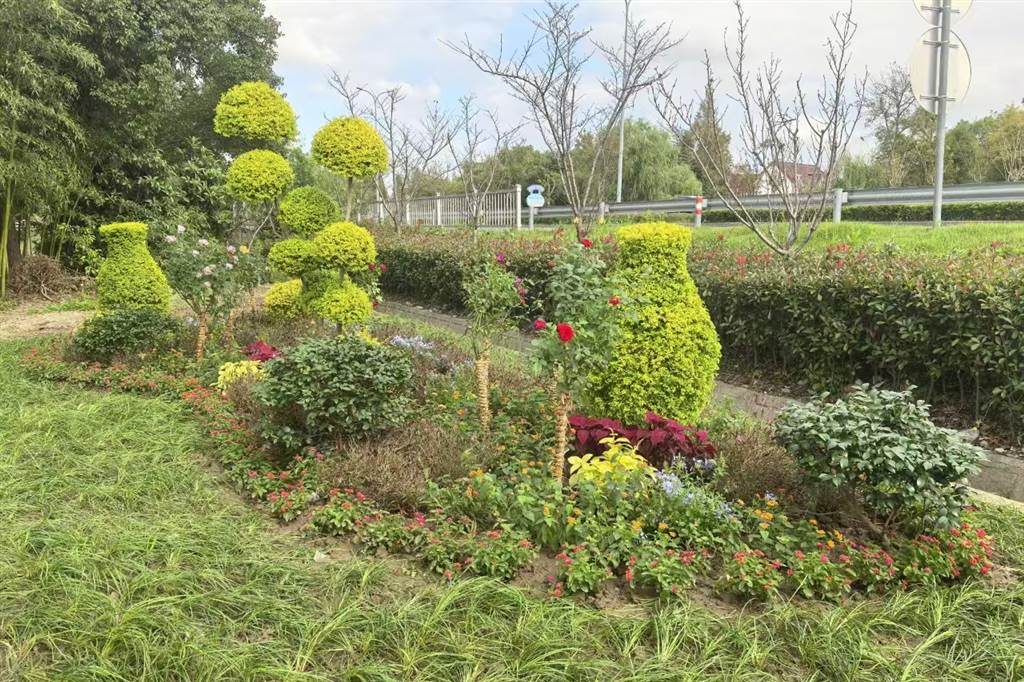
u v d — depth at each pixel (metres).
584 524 3.28
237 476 4.10
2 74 10.75
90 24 12.85
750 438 4.15
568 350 3.75
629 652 2.55
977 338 4.57
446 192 21.25
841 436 3.27
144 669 2.29
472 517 3.51
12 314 11.11
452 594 2.78
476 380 5.42
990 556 3.25
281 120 8.08
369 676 2.35
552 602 2.84
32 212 12.42
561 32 7.98
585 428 4.21
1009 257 5.41
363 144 7.89
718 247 7.89
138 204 14.47
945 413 5.00
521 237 10.11
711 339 4.48
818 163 7.71
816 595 3.02
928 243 7.67
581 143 14.77
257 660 2.39
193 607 2.68
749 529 3.38
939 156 8.40
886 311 5.15
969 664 2.55
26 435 4.51
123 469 4.04
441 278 10.14
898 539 3.31
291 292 8.49
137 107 13.84
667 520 3.39
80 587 2.73
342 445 4.17
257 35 17.08
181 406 5.41
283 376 4.21
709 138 9.72
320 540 3.40
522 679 2.36
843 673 2.45
